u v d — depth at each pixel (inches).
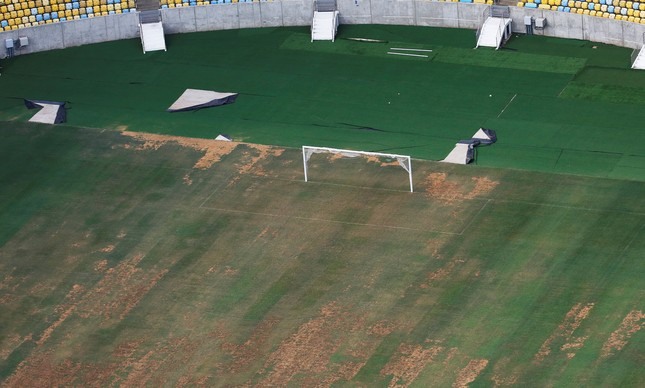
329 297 3752.5
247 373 3533.5
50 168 4343.0
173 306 3759.8
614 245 3873.0
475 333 3609.7
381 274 3818.9
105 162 4360.2
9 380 3560.5
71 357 3619.6
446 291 3747.5
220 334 3656.5
